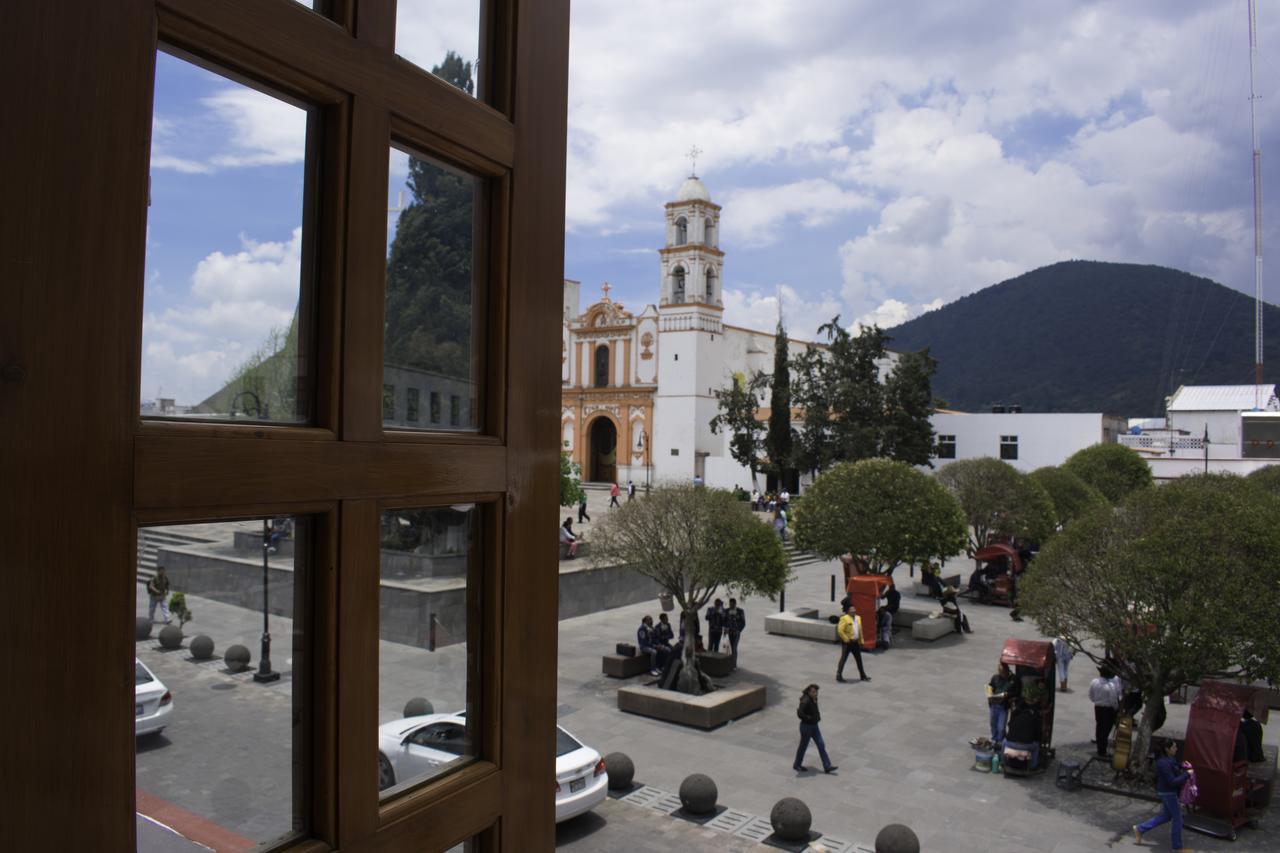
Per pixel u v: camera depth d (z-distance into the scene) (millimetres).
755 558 15641
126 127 2055
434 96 3066
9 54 1831
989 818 10867
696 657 17281
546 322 3729
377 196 2812
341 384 2684
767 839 10180
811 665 18422
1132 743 12133
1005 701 12516
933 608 25141
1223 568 10609
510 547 3492
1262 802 11203
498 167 3441
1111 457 36844
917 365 43500
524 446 3580
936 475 27484
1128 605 11672
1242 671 11859
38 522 1897
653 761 12680
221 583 2379
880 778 12141
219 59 2330
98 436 2014
